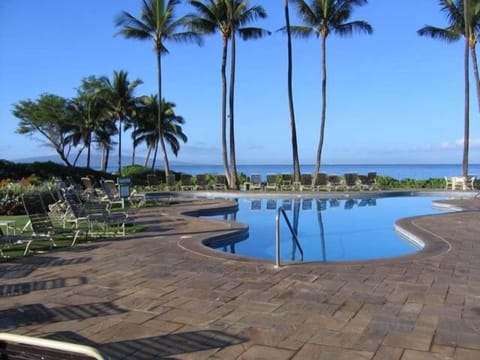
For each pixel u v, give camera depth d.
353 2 25.73
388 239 11.84
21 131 41.53
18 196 15.43
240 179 29.00
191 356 3.84
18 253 8.35
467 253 7.93
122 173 31.06
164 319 4.73
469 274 6.43
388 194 22.97
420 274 6.45
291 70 26.31
